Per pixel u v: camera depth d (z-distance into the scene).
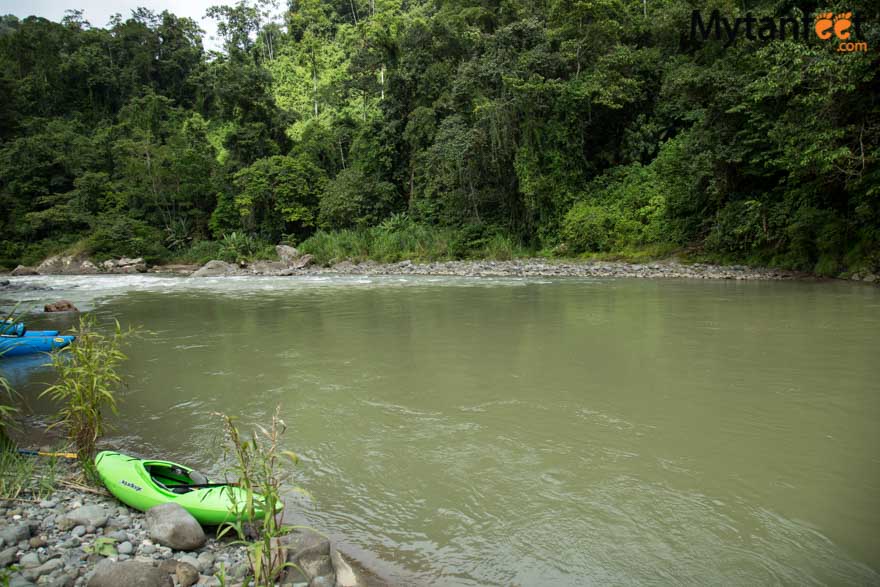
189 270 36.50
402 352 9.34
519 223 32.09
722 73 20.89
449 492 4.41
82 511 3.84
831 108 16.95
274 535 3.07
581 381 7.43
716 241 23.25
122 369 8.44
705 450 5.14
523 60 28.80
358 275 28.17
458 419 6.05
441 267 28.19
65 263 36.78
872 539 3.65
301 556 3.31
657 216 25.98
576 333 10.62
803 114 17.91
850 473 4.63
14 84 48.31
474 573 3.37
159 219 43.25
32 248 39.28
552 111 29.34
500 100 29.22
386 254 32.78
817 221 19.78
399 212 37.97
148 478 4.15
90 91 58.09
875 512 3.99
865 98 16.70
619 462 4.91
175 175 43.34
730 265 22.62
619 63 28.50
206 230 44.53
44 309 15.13
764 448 5.16
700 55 27.25
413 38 36.50
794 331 10.41
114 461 4.42
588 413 6.18
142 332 11.55
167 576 3.06
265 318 13.40
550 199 29.91
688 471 4.71
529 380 7.51
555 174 29.64
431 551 3.61
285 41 68.44
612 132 32.44
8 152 42.41
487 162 30.95
